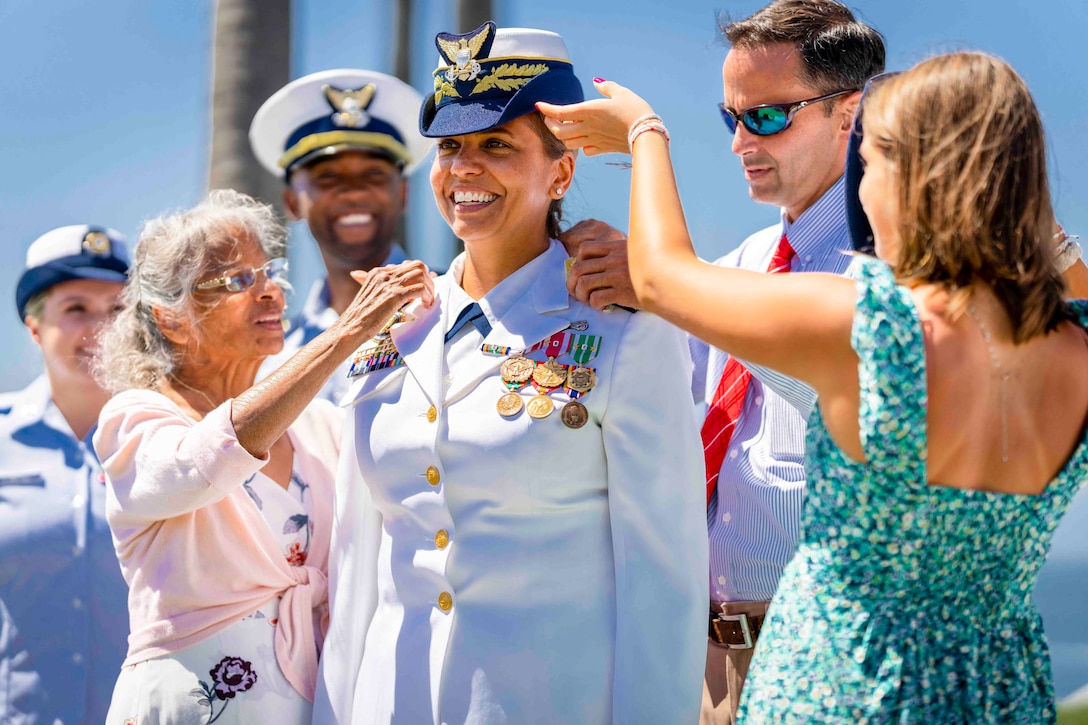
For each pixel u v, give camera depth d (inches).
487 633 101.4
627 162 113.1
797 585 80.9
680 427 104.8
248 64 276.1
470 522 103.7
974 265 76.3
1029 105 77.5
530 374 104.3
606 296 104.4
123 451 113.9
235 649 111.6
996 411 77.0
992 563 78.2
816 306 78.2
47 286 157.9
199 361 122.4
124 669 113.5
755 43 121.0
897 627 77.4
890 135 78.7
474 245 111.2
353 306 110.7
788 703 78.8
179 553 112.1
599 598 102.3
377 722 105.0
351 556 113.7
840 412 78.4
